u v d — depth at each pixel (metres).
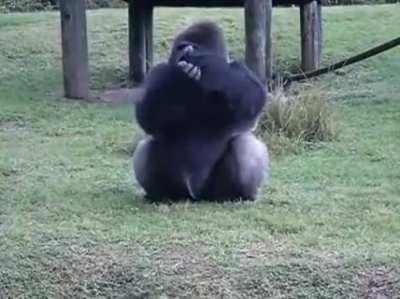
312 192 8.22
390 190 8.31
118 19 20.80
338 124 11.20
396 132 11.39
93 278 5.97
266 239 6.54
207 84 7.09
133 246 6.38
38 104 13.85
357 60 13.59
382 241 6.50
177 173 7.46
